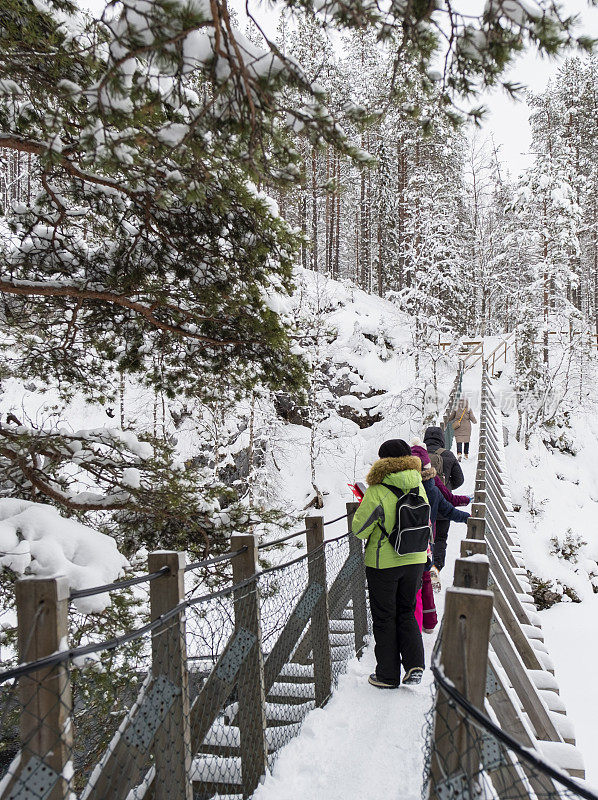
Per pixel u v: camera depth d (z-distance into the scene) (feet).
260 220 14.44
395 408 76.38
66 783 5.46
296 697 12.98
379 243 121.29
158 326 17.47
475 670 5.43
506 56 7.64
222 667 9.84
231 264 15.96
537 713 11.02
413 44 7.98
